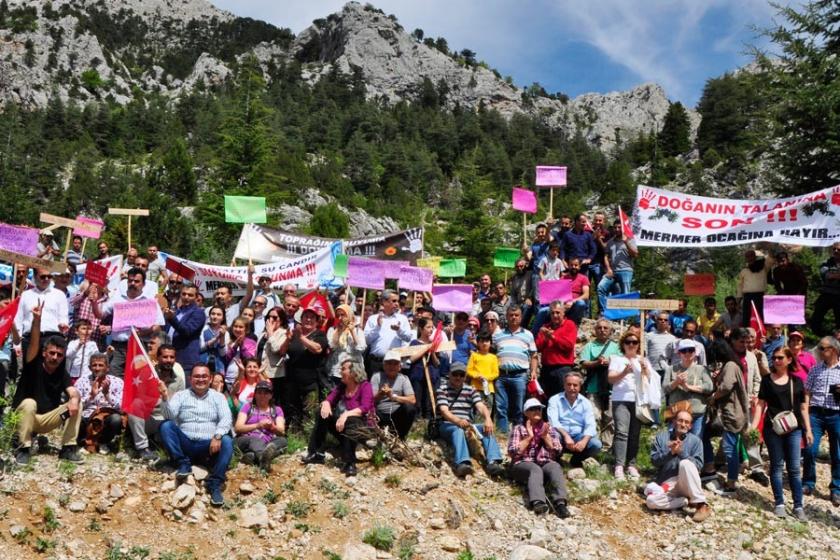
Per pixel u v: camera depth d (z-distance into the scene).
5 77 160.00
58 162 105.06
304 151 124.44
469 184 45.28
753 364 11.71
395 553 9.12
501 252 16.56
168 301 14.14
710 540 9.94
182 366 11.50
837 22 20.67
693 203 15.78
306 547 8.95
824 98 19.56
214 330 11.98
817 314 15.55
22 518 8.47
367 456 10.59
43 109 146.12
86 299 12.49
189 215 65.75
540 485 10.23
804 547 9.97
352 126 147.25
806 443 10.83
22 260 9.92
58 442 10.22
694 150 89.44
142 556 8.34
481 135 147.62
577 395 11.16
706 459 11.39
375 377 11.00
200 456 9.56
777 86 20.91
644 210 15.96
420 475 10.43
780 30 20.98
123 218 49.41
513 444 10.55
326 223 52.81
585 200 95.06
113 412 10.02
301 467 10.18
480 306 15.45
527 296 15.70
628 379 11.35
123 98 189.00
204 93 174.88
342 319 11.70
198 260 37.28
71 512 8.72
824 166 20.11
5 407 9.84
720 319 14.97
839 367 11.38
